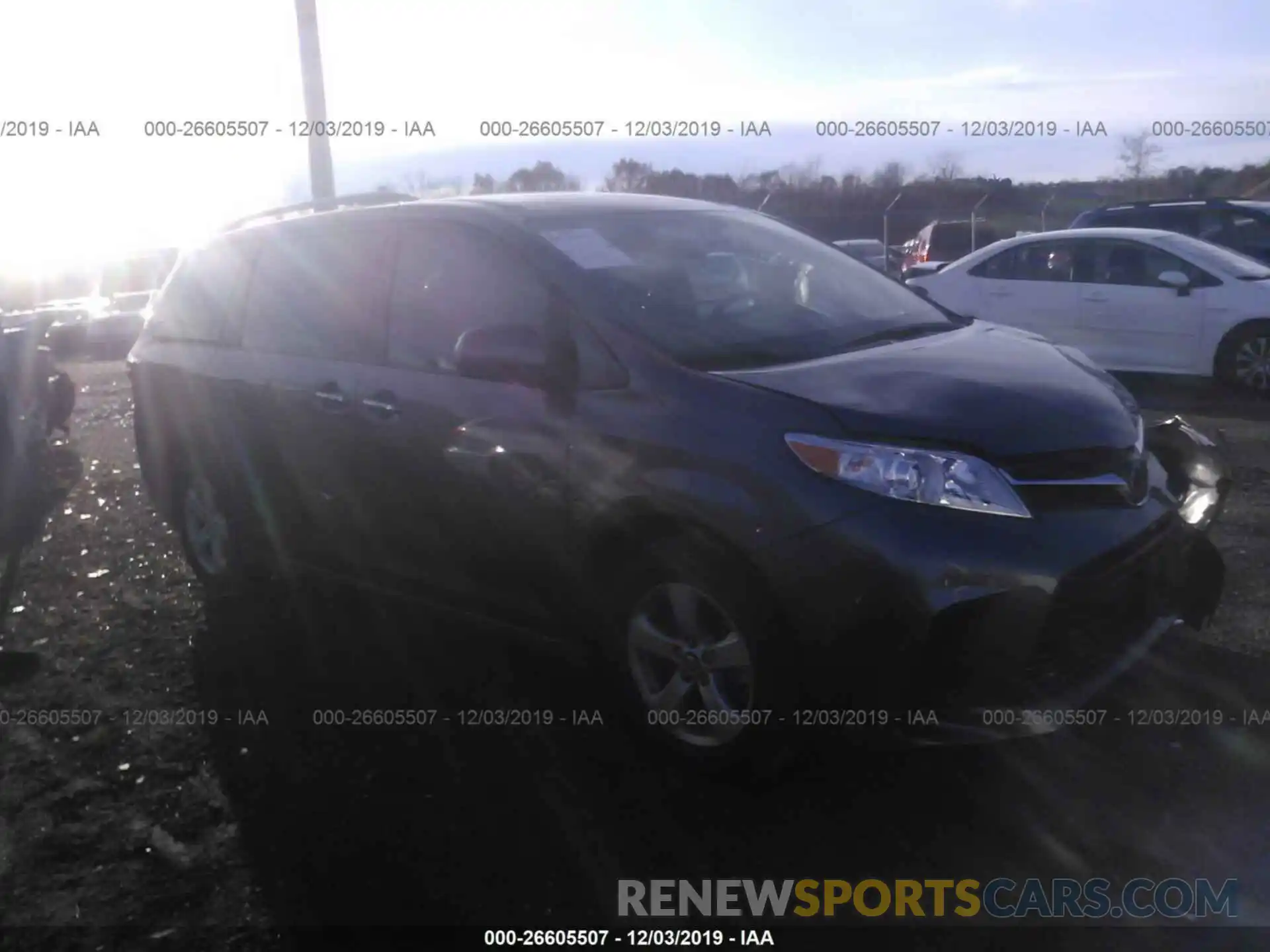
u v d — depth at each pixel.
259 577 6.09
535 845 3.80
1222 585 4.65
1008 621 3.61
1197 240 11.47
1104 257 11.48
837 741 3.78
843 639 3.64
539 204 5.03
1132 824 3.80
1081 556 3.70
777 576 3.71
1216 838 3.71
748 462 3.78
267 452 5.56
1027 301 11.85
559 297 4.43
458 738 4.54
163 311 6.48
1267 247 13.19
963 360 4.30
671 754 4.14
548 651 4.52
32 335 9.79
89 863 3.82
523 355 4.23
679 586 4.00
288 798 4.16
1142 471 4.13
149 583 6.59
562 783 4.18
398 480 4.89
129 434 11.80
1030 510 3.72
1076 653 3.80
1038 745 4.30
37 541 7.63
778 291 4.87
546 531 4.33
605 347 4.25
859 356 4.29
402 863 3.73
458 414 4.59
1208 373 10.77
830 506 3.64
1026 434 3.80
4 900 3.63
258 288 5.79
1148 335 11.09
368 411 4.95
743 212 5.62
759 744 3.86
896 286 5.47
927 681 3.62
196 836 3.94
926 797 4.00
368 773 4.30
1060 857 3.65
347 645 5.52
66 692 5.14
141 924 3.49
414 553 4.94
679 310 4.41
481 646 5.44
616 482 4.05
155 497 6.50
